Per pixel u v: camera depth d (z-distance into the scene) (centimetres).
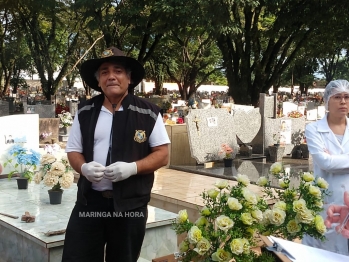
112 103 290
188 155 966
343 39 1941
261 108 1112
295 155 1140
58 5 2122
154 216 480
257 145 1113
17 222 454
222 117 972
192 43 3203
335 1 1734
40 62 2423
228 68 2098
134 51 3066
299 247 223
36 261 412
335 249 338
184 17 1598
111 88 283
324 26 1866
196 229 245
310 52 2439
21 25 2509
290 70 4694
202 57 3225
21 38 2580
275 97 1141
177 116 1507
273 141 1117
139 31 1839
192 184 740
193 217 600
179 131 946
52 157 536
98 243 292
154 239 463
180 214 263
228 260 239
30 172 618
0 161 684
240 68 2083
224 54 2064
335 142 352
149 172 285
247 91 2091
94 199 286
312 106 2270
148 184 292
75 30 2430
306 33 2070
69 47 2627
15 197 567
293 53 2188
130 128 282
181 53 3192
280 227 263
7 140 688
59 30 2691
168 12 1586
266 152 1105
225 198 264
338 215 300
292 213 264
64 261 288
